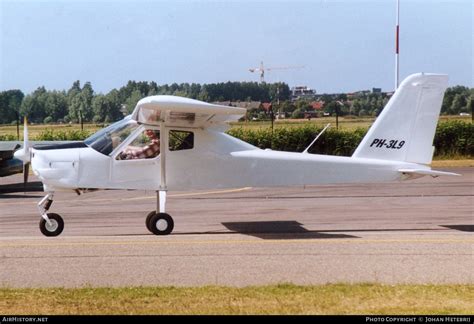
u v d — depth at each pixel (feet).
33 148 49.16
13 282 31.71
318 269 34.04
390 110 51.06
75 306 27.86
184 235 47.83
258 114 228.84
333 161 50.42
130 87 303.89
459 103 313.32
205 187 49.32
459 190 81.05
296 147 135.85
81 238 45.32
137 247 39.83
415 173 50.60
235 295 29.22
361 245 40.37
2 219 61.31
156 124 48.49
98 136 48.96
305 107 316.40
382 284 31.04
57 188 47.93
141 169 48.37
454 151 133.28
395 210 63.77
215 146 49.42
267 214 62.03
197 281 31.83
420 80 50.90
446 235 45.88
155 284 31.37
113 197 79.30
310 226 53.57
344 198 74.49
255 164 49.80
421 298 28.76
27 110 344.08
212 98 346.13
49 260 36.01
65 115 343.05
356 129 138.51
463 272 33.37
